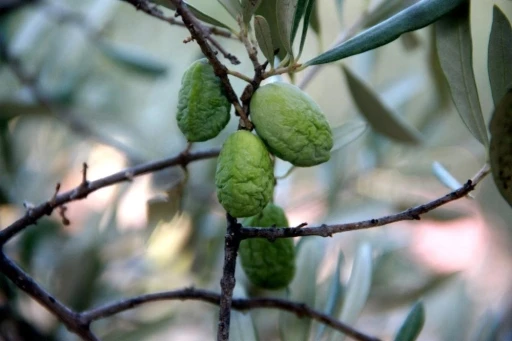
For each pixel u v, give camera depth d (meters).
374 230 0.76
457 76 0.46
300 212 0.76
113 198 0.72
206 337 0.79
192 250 0.72
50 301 0.49
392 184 0.78
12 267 0.48
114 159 0.84
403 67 0.79
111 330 0.71
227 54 0.47
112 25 0.79
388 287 0.73
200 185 0.72
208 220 0.72
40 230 0.69
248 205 0.43
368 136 0.74
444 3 0.44
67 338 0.66
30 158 0.81
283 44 0.44
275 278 0.49
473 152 0.79
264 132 0.43
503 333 0.66
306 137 0.43
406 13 0.44
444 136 0.78
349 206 0.76
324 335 0.52
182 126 0.44
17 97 0.71
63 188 0.82
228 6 0.44
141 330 0.71
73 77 0.80
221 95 0.44
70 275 0.70
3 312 0.61
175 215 0.51
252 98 0.44
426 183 0.79
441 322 0.81
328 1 0.78
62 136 0.82
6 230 0.49
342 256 0.55
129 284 0.77
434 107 0.73
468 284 0.86
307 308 0.50
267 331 0.69
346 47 0.44
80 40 0.80
